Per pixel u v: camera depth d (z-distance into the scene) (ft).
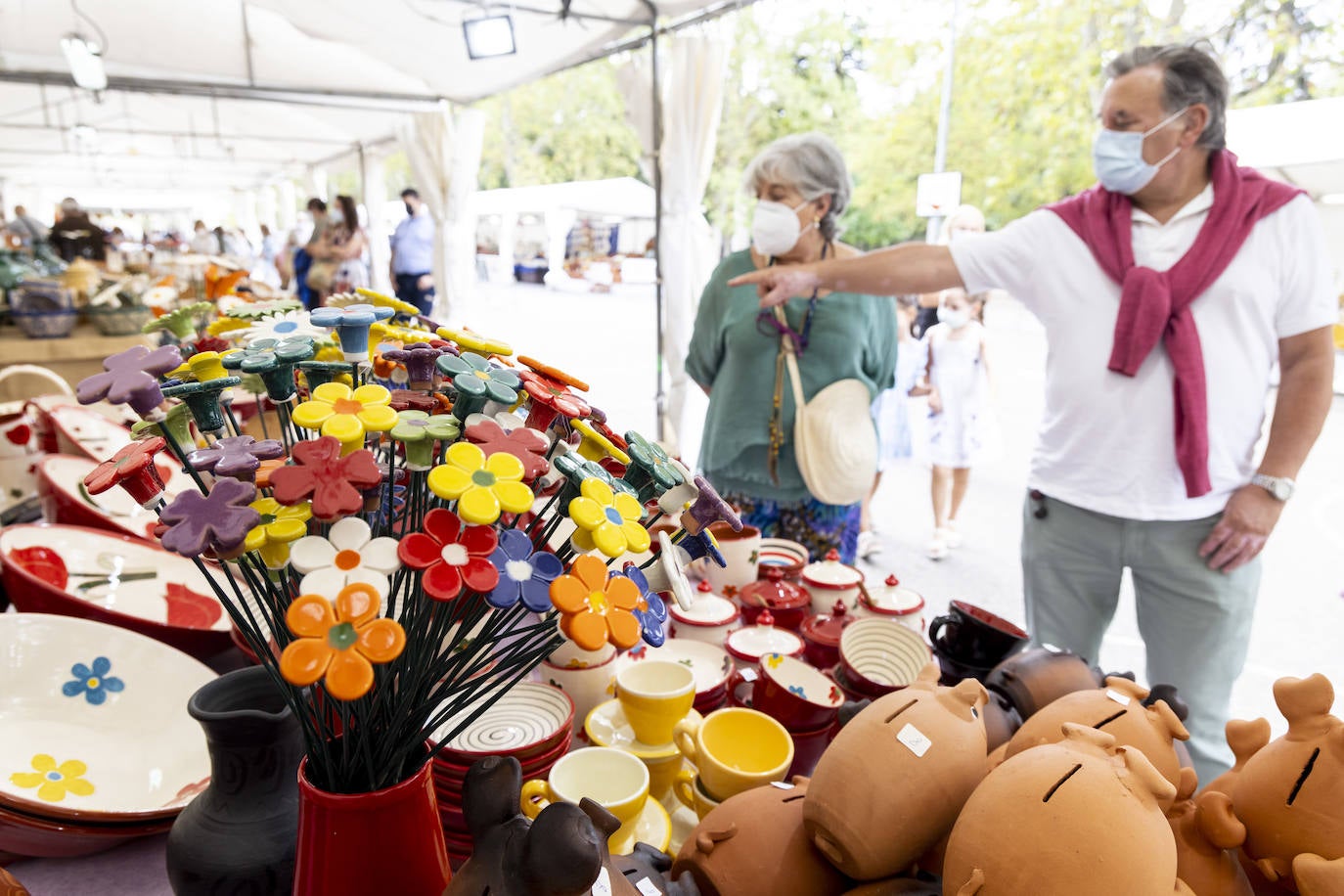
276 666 1.57
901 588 3.81
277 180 49.85
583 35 12.94
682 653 3.48
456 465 1.36
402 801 1.62
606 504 1.43
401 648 1.20
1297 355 4.06
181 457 1.48
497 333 31.89
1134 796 1.47
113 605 3.76
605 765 2.49
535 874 1.22
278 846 1.98
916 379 11.43
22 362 8.35
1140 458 4.29
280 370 1.52
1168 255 4.15
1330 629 9.36
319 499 1.26
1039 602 4.88
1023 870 1.42
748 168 5.75
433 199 20.92
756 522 6.02
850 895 1.84
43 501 4.32
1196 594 4.31
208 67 17.40
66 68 17.81
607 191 40.81
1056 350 4.60
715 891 1.88
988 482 15.02
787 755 2.49
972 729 1.88
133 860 2.43
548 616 1.62
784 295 5.05
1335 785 1.50
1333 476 13.88
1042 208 4.68
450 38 13.96
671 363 12.85
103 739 2.80
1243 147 9.74
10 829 2.16
